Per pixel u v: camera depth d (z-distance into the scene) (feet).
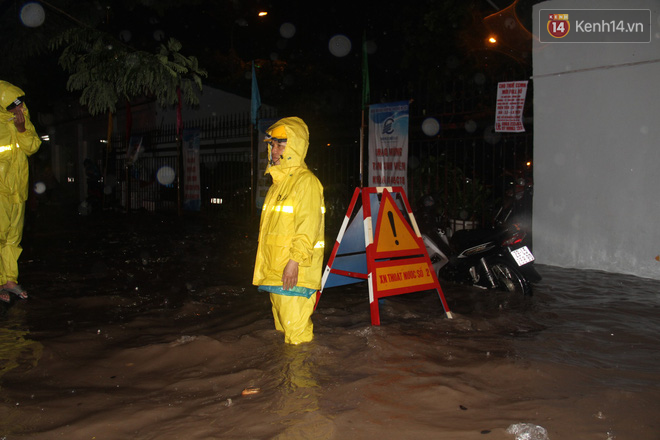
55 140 94.43
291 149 13.17
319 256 13.62
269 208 13.44
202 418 9.96
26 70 52.34
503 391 11.14
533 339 14.69
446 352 13.47
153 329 16.01
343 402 10.50
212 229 44.32
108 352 14.01
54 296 20.26
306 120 42.27
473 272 21.13
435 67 41.24
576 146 25.03
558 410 10.21
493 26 34.50
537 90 26.04
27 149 19.39
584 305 18.52
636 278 23.03
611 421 9.80
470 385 11.30
